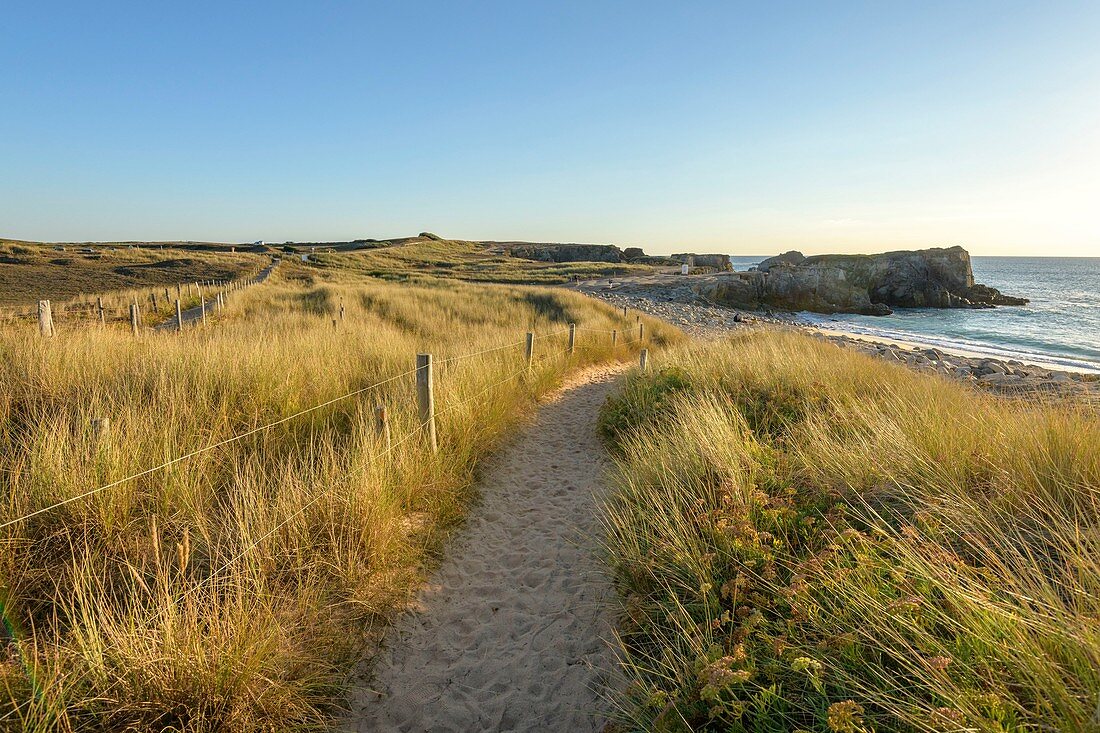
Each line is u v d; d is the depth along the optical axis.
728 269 73.50
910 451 3.99
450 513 4.89
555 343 13.38
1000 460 3.66
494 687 3.02
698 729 2.36
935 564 2.58
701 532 3.70
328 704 2.76
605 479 5.93
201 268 41.44
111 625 2.55
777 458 4.61
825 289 43.66
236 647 2.59
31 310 15.39
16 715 2.18
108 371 5.79
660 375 8.81
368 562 3.78
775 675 2.40
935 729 1.81
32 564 3.10
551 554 4.43
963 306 45.28
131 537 3.39
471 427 6.43
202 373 5.82
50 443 3.66
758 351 9.28
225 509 3.78
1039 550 2.84
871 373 7.94
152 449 4.10
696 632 2.83
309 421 5.62
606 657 3.15
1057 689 1.82
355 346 8.95
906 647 2.24
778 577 3.08
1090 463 3.41
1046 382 11.17
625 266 67.38
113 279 33.16
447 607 3.72
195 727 2.35
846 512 3.56
